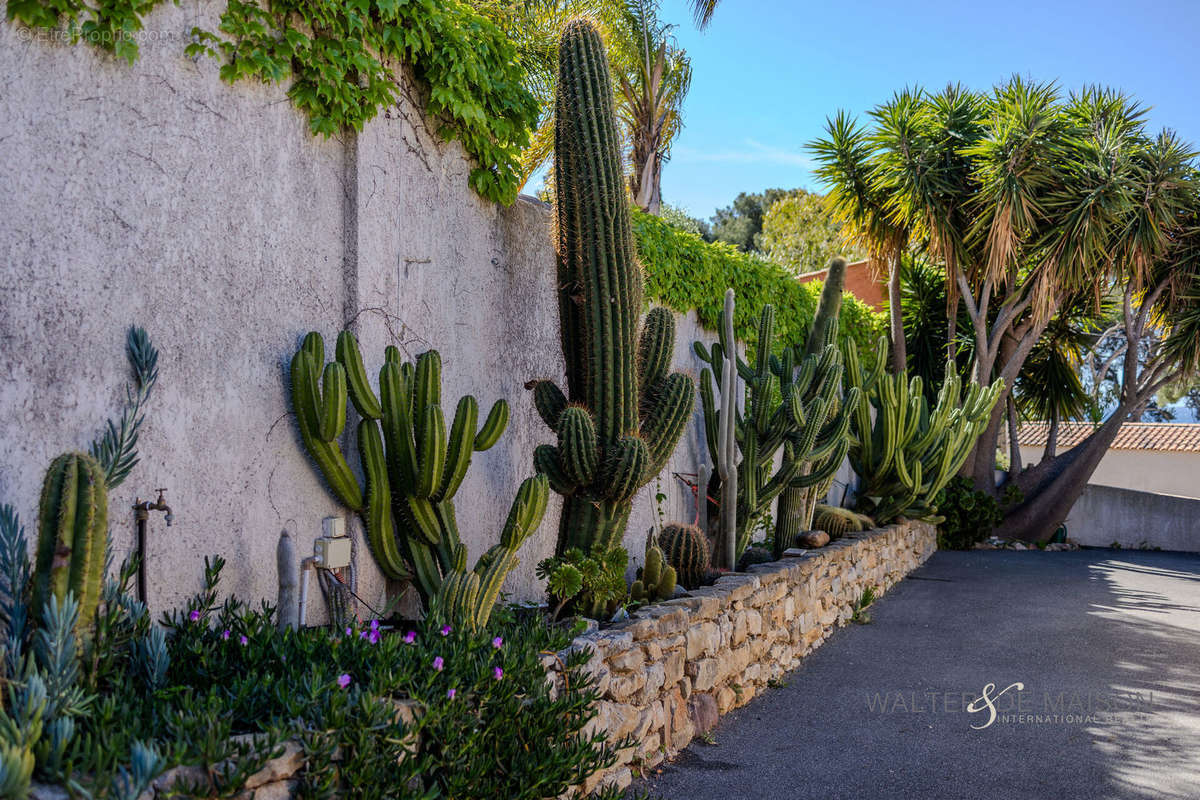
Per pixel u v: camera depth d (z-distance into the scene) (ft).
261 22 14.14
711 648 19.51
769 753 17.72
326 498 15.33
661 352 20.93
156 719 9.09
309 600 14.84
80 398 11.74
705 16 48.26
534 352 22.27
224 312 13.62
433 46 17.46
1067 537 63.21
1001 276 51.49
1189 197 51.24
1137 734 19.16
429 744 11.11
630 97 48.60
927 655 26.07
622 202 19.11
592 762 13.42
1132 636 28.81
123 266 12.28
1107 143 48.75
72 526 9.34
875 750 17.95
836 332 33.71
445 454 15.40
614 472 18.39
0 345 11.02
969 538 55.16
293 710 9.54
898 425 39.14
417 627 15.52
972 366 59.98
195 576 13.03
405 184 17.26
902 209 50.42
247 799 8.75
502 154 19.95
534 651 13.29
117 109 12.28
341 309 15.71
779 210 117.08
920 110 51.06
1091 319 60.64
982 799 15.61
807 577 26.63
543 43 39.63
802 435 29.17
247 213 14.02
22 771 7.19
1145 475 93.56
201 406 13.23
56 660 8.74
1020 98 49.19
